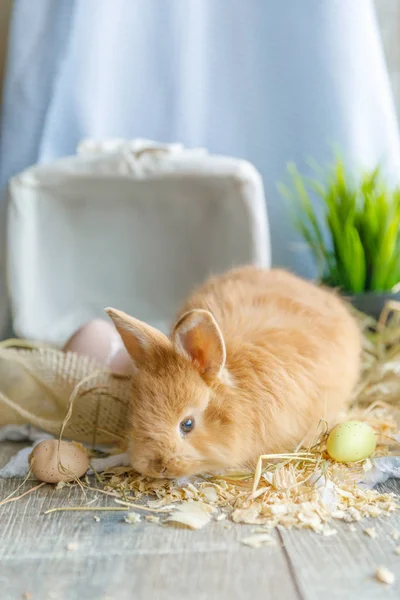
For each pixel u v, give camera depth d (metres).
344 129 1.03
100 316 1.00
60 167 0.91
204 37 1.05
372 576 0.51
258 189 0.89
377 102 1.02
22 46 0.99
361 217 0.94
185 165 0.89
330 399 0.68
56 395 0.74
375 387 0.80
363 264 0.93
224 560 0.52
